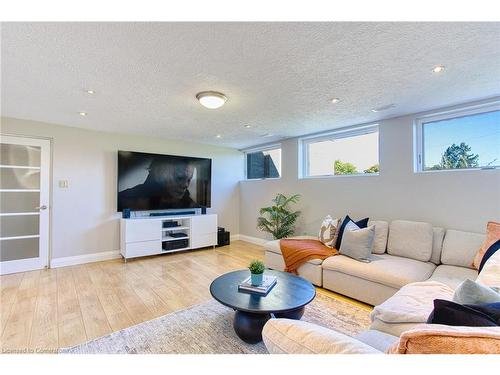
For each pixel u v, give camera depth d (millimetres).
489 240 2191
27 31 1478
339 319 2254
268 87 2326
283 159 4832
